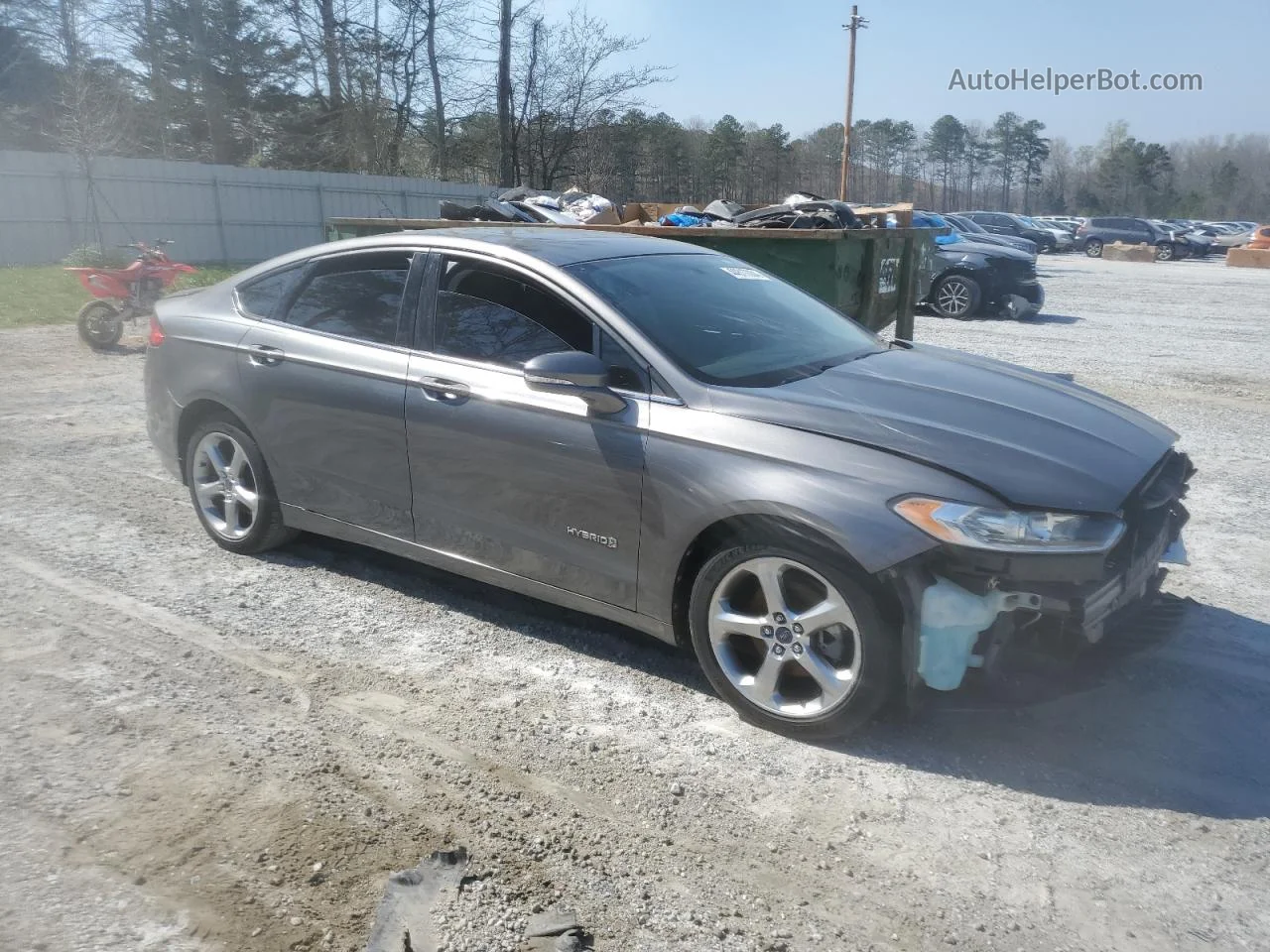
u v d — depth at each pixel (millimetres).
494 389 3936
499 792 3115
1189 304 18656
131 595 4531
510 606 4539
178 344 5035
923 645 3168
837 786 3184
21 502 5832
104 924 2484
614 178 40875
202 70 37750
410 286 4336
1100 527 3164
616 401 3615
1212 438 7887
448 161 37312
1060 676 3365
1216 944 2525
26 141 34625
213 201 26641
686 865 2803
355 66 36625
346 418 4371
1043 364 11266
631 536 3643
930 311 16891
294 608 4453
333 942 2449
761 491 3297
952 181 106125
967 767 3303
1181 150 108625
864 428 3354
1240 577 4980
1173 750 3418
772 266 7875
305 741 3371
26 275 19078
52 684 3689
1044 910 2645
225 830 2871
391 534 4383
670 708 3666
